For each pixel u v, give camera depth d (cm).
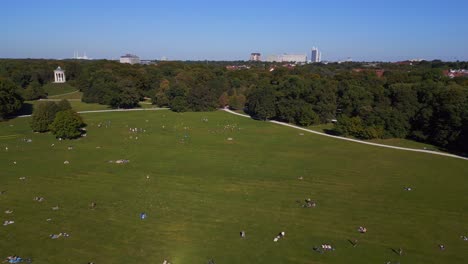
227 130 13888
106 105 19812
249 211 6350
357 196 7131
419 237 5469
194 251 4988
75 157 9675
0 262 4606
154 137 12381
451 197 7088
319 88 16000
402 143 12012
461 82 16138
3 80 15125
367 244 5244
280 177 8281
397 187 7656
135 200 6769
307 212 6341
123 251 4962
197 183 7775
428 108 12456
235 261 4762
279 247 5134
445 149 11181
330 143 11906
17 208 6300
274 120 16475
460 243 5297
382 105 13988
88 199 6781
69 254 4856
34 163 9056
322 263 4744
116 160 9438
